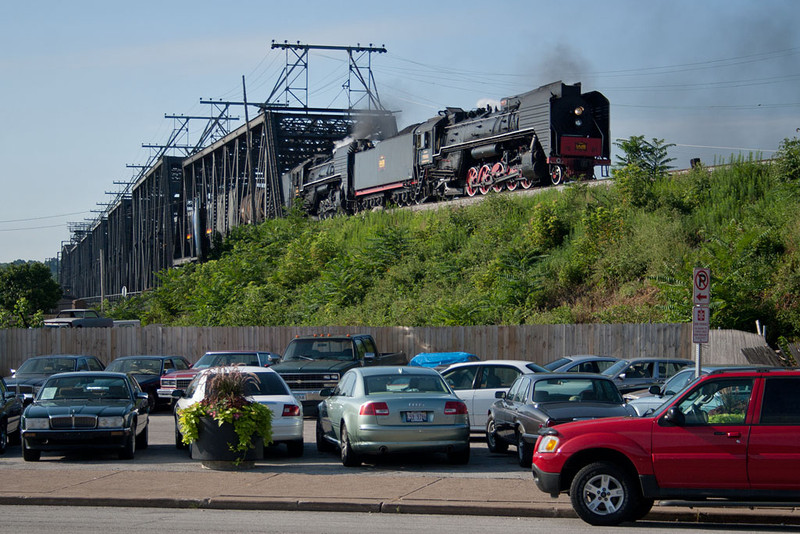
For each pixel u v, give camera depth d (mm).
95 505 13688
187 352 38781
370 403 16859
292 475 15992
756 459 11727
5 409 20547
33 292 84812
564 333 32594
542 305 37844
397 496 13758
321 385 25453
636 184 42656
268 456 19375
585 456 12453
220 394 17094
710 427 11977
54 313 85000
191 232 87000
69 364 29734
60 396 19641
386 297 43750
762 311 30750
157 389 30656
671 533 11656
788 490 11656
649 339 31266
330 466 17594
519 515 12883
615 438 12172
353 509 13195
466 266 44219
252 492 14172
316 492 14141
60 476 15898
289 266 54812
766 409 11953
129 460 18703
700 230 37062
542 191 46438
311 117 86938
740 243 33094
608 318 33562
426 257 47344
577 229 41844
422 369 18578
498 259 41125
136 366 31984
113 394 19844
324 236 56406
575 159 46094
